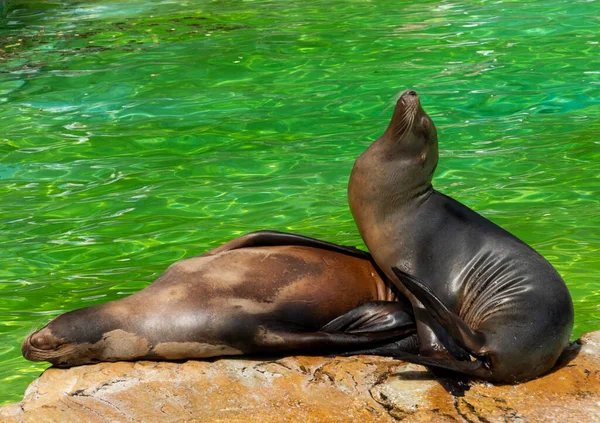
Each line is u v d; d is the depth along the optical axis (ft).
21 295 72.02
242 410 48.21
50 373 53.62
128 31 150.71
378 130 106.22
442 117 109.91
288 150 102.01
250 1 172.65
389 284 57.88
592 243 77.66
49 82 125.49
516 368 49.78
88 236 83.25
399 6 163.63
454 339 49.26
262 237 58.80
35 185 94.99
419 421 46.73
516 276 52.29
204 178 95.71
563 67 125.18
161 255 78.64
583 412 47.14
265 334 53.47
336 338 53.36
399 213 55.62
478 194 89.25
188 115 113.09
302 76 125.49
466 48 135.23
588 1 160.04
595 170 94.17
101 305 54.90
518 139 103.19
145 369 52.95
